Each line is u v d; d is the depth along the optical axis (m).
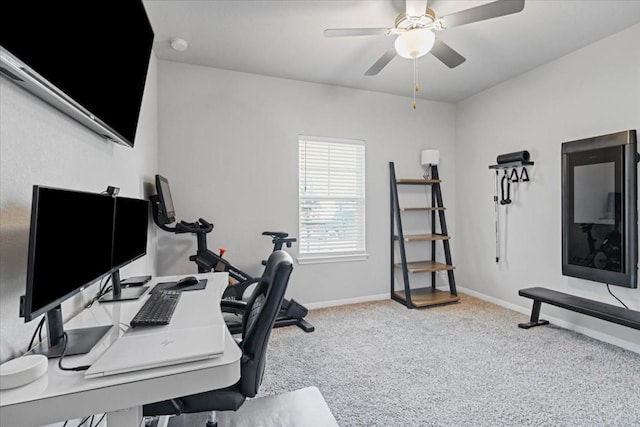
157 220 2.66
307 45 2.79
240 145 3.36
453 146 4.41
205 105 3.22
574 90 2.93
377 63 2.52
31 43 0.84
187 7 2.23
